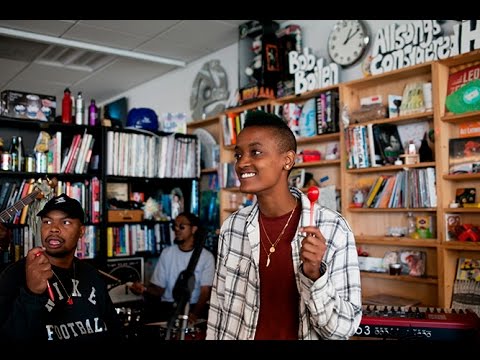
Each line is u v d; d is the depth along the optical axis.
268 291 1.37
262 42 3.95
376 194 3.17
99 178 4.02
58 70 5.73
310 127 3.61
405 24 3.12
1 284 1.63
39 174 3.71
